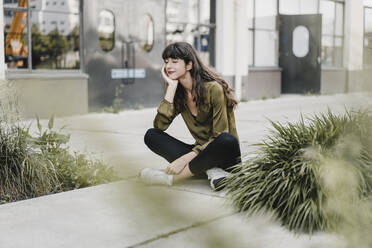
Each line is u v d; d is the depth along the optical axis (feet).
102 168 11.70
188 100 10.71
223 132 10.16
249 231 7.40
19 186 10.45
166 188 3.23
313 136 8.45
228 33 38.52
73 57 28.60
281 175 8.32
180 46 10.28
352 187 3.18
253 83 41.98
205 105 10.28
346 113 3.50
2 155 10.53
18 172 10.48
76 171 11.62
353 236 2.51
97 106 29.71
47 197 10.02
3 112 10.98
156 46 33.35
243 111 30.83
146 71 32.78
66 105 27.58
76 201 9.61
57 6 27.63
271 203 8.00
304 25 45.55
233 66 39.42
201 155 10.09
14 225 8.13
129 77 31.55
